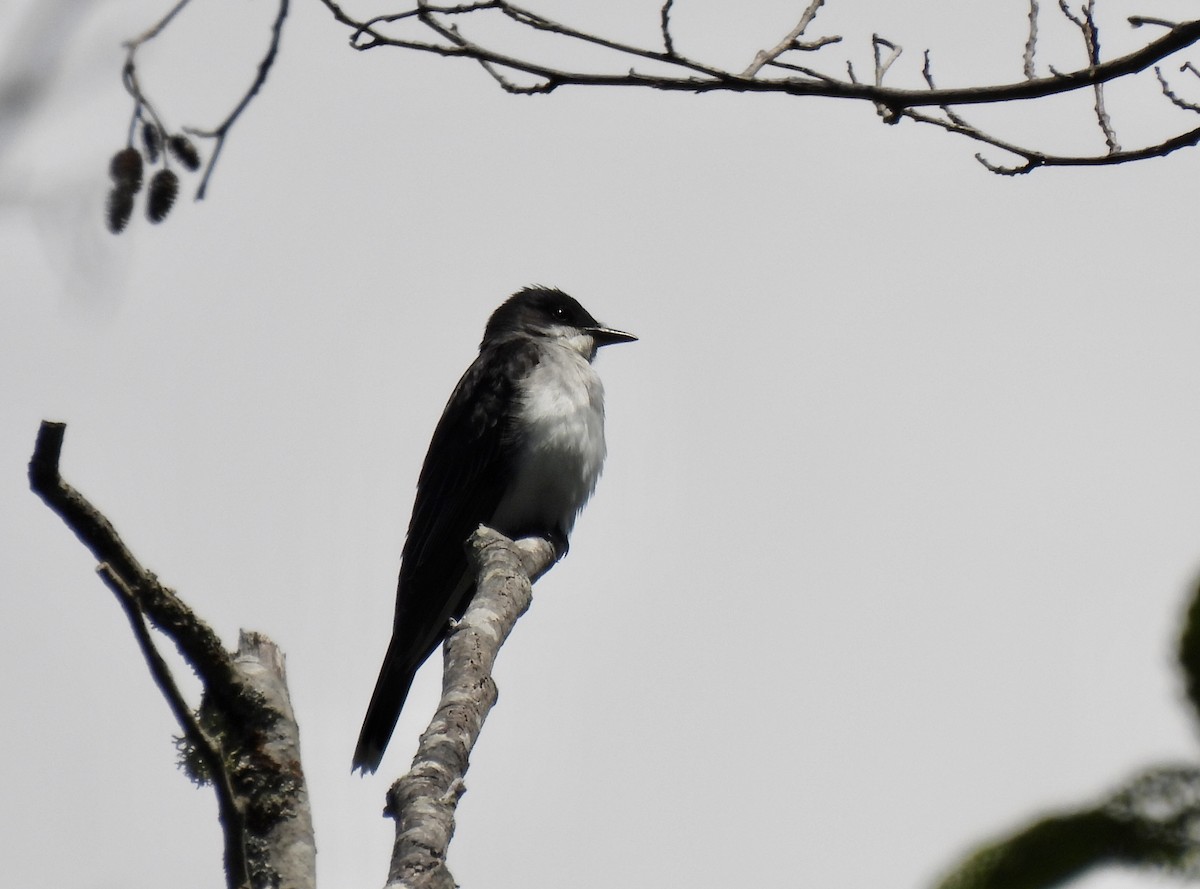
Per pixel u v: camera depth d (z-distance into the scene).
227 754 5.69
